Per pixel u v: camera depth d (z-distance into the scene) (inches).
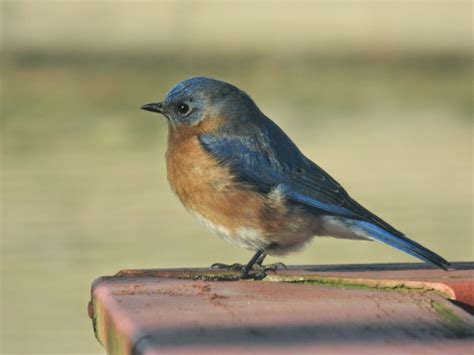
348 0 1633.9
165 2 1560.0
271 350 171.0
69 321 520.7
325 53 1424.7
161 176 810.8
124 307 207.8
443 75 1330.0
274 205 346.6
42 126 1025.5
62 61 1358.3
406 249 330.3
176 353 168.2
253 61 1419.8
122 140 964.6
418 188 773.3
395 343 177.8
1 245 624.1
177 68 1389.0
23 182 781.9
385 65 1393.9
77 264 592.4
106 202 722.8
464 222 677.9
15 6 1508.4
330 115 1101.1
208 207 351.6
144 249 629.9
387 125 1042.1
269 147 355.6
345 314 201.3
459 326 192.4
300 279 252.7
